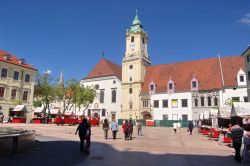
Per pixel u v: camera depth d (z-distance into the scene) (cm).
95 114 8288
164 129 5241
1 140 1232
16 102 5856
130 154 1641
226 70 6875
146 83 7781
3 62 5750
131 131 2812
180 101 6944
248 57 5097
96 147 1931
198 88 6819
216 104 6488
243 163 1404
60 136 2725
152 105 7275
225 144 2367
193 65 7562
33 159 1319
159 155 1628
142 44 8206
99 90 8381
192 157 1582
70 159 1382
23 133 1478
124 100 7794
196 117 6638
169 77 7562
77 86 7206
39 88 6525
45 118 5762
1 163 1160
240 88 6288
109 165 1261
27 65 6391
